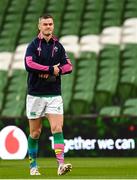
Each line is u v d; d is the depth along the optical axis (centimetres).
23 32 6706
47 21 2572
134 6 6544
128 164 3731
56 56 2606
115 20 6481
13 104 5759
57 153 2581
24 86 5978
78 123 4441
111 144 4416
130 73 5812
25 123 4400
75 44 6312
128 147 4394
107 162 3953
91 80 5819
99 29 6450
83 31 6481
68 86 5753
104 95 5606
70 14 6719
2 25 6856
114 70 5881
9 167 3522
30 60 2570
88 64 6003
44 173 2847
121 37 6256
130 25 6353
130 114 5272
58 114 2617
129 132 4391
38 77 2592
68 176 2528
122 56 6028
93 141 4428
